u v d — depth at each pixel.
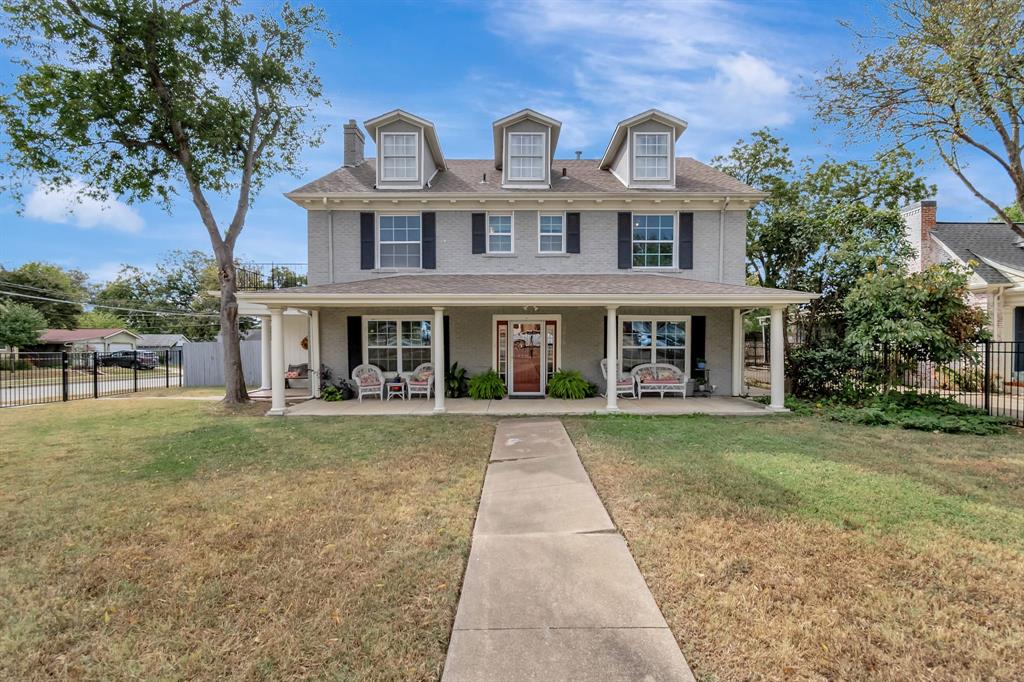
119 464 6.63
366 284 11.64
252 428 9.10
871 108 10.41
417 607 3.16
